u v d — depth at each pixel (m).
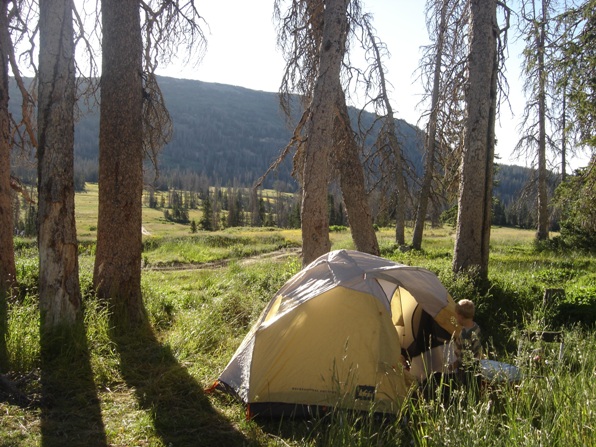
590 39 13.34
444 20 13.45
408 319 6.84
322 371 5.33
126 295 8.29
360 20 11.56
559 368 4.32
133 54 8.45
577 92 13.45
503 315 9.12
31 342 6.38
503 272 13.42
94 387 5.83
